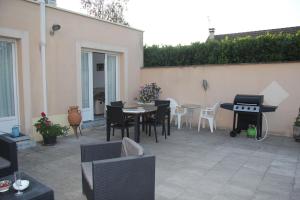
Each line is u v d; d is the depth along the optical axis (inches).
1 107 196.7
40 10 208.7
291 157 175.0
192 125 287.7
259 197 116.4
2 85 196.5
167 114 239.5
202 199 114.3
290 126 236.2
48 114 221.6
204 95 283.6
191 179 136.2
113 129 238.1
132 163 88.4
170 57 309.1
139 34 321.7
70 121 228.2
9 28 189.5
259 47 251.0
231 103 249.8
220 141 218.5
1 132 192.7
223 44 271.4
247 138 229.3
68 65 236.8
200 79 285.0
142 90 302.4
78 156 172.6
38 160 163.9
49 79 221.3
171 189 123.9
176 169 150.8
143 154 93.0
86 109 268.2
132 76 315.6
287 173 145.6
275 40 242.8
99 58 298.7
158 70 314.5
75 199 112.9
